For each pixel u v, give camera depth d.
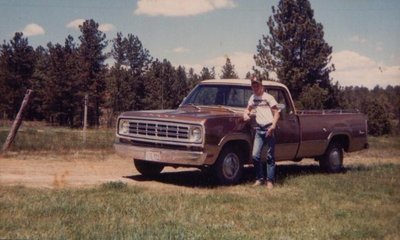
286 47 36.84
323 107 35.47
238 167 8.87
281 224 5.89
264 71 37.16
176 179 9.34
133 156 8.84
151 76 59.50
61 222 5.51
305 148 10.19
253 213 6.38
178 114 8.59
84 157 11.98
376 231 5.65
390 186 8.85
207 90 9.84
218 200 7.07
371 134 38.06
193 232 5.26
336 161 11.23
